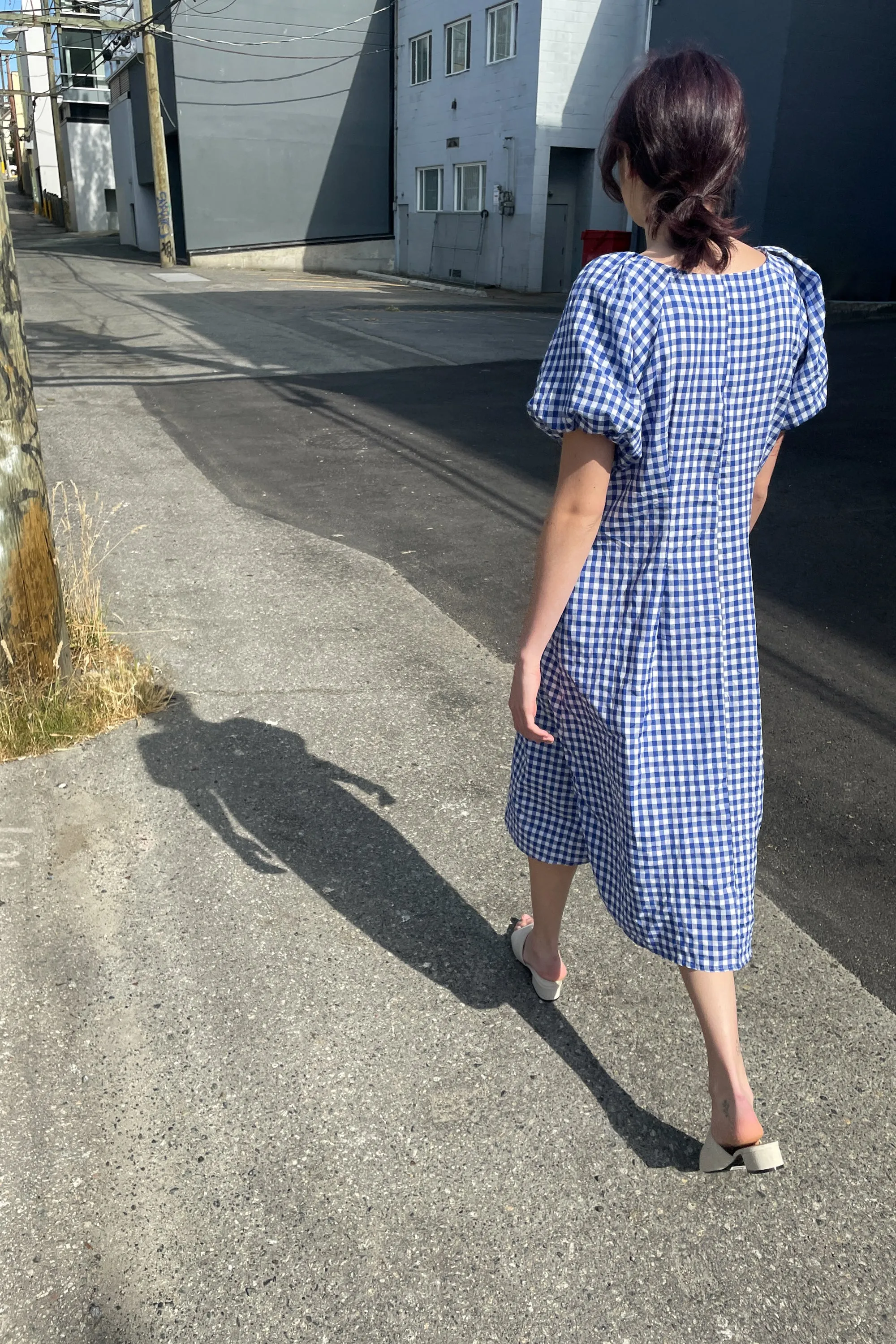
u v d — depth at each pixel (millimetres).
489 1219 1771
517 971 2365
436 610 4441
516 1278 1672
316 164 26656
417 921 2520
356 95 26391
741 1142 1744
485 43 21766
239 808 2938
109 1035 2137
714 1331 1597
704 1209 1800
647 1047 2158
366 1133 1932
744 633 1627
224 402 8938
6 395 2965
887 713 3621
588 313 1453
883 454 7004
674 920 1686
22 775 3057
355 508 5906
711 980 1719
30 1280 1651
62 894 2557
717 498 1546
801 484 6309
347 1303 1628
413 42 25062
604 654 1617
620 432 1447
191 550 5105
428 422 8227
